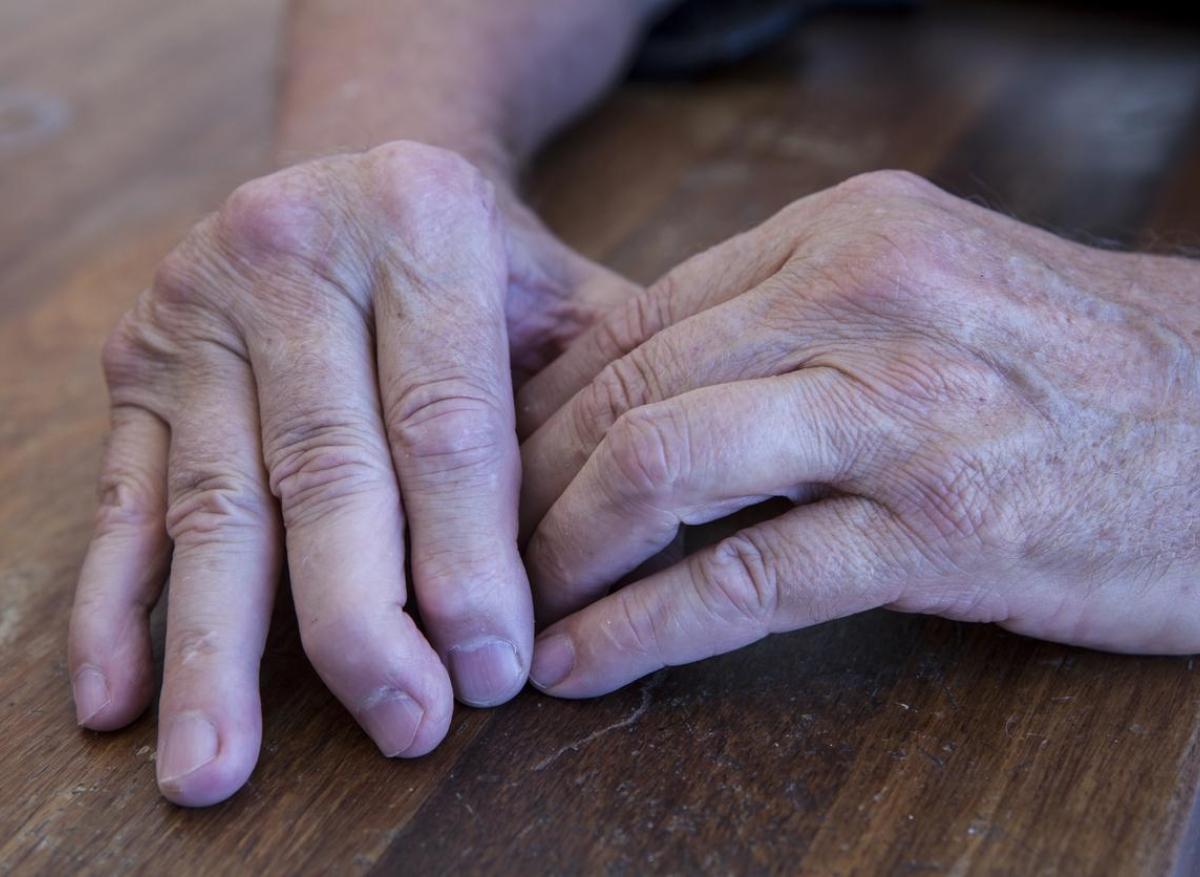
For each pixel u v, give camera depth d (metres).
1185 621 0.36
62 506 0.42
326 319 0.37
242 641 0.36
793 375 0.35
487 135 0.48
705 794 0.35
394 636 0.35
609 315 0.39
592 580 0.36
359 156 0.39
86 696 0.36
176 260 0.39
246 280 0.38
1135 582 0.36
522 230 0.43
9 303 0.49
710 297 0.38
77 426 0.44
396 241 0.38
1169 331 0.36
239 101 0.59
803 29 0.62
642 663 0.36
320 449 0.36
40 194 0.53
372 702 0.35
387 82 0.49
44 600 0.40
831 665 0.37
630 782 0.35
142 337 0.39
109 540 0.38
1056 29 0.61
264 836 0.34
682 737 0.36
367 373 0.37
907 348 0.35
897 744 0.35
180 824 0.35
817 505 0.36
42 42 0.66
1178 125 0.52
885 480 0.35
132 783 0.35
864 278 0.36
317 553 0.35
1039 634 0.37
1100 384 0.36
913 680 0.37
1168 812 0.34
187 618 0.36
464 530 0.36
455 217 0.38
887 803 0.34
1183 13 0.61
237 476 0.37
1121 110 0.53
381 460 0.36
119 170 0.54
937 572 0.35
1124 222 0.47
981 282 0.36
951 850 0.34
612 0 0.54
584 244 0.48
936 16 0.63
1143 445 0.36
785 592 0.35
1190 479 0.36
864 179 0.38
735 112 0.55
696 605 0.36
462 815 0.35
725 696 0.37
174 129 0.57
